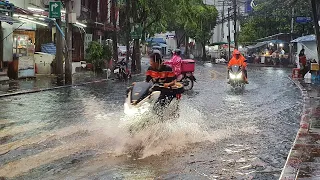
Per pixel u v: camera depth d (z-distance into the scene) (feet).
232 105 46.37
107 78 85.05
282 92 61.46
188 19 112.47
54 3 65.26
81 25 92.07
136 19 112.57
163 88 28.68
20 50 73.92
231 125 34.27
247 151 25.55
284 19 157.38
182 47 260.21
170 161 22.79
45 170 20.71
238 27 222.28
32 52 75.51
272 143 27.91
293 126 34.32
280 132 31.76
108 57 103.76
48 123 33.19
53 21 68.69
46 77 78.43
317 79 78.59
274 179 20.02
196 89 64.13
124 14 114.32
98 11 124.06
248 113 40.83
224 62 189.06
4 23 68.49
